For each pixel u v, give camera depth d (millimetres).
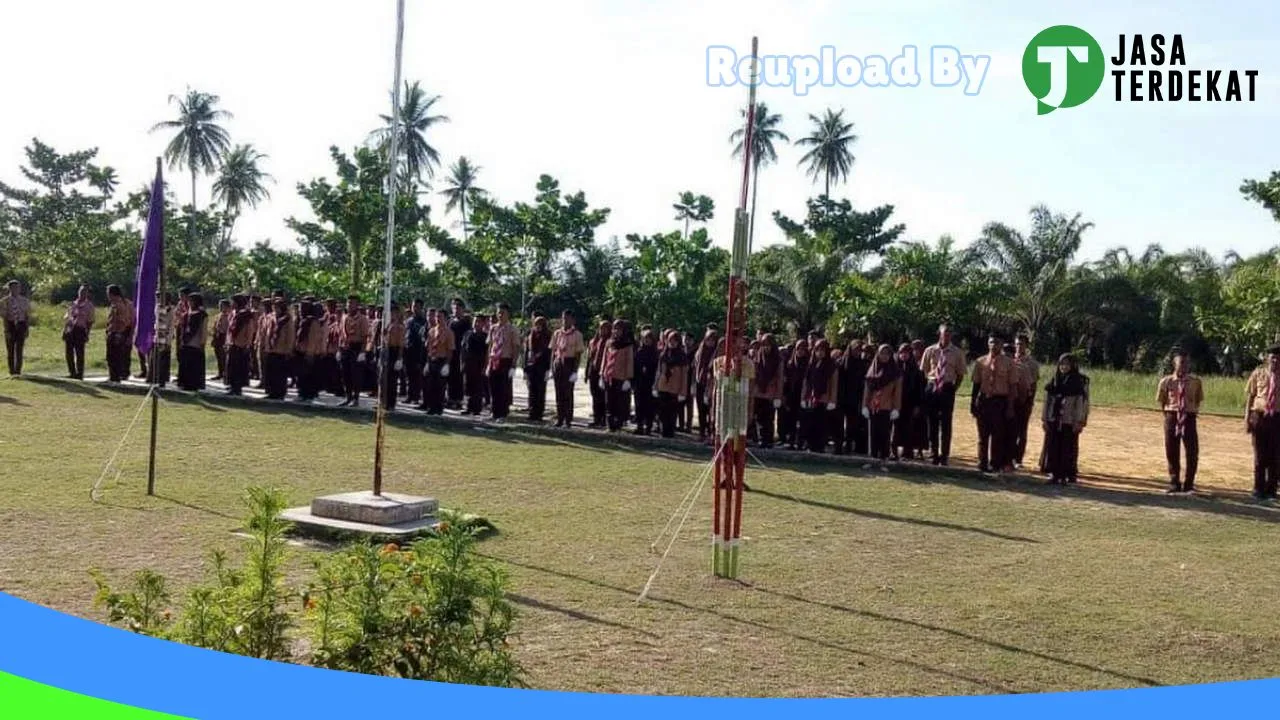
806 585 9938
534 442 18766
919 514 13727
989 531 12844
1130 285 43375
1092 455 20641
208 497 12484
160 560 9641
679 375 19297
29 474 13406
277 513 6316
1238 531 13625
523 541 11148
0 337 36250
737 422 10047
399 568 6035
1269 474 16219
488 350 21578
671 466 16766
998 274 44406
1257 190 19625
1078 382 16672
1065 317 43594
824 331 42094
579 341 20094
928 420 18312
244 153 76625
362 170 46344
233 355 22594
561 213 47125
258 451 16141
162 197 12570
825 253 44750
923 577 10438
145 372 22609
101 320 44469
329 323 23625
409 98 61625
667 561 10586
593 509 13031
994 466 17219
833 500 14461
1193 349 42750
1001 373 17094
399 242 46781
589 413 23266
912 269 44250
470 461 16344
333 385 23578
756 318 44531
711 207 59219
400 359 23125
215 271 58594
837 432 18656
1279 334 20719
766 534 12086
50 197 70688
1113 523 13781
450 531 6160
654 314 44219
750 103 9789
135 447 15922
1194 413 16375
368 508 10953
